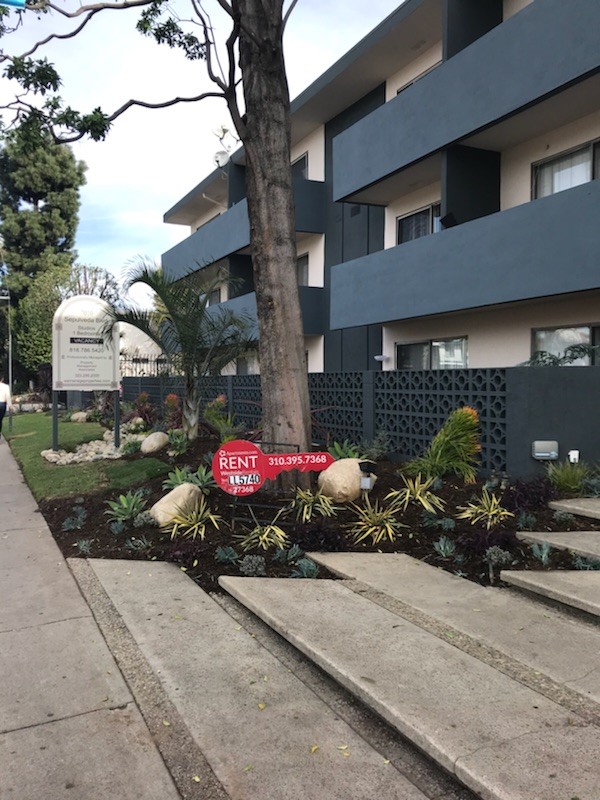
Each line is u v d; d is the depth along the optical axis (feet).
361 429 31.71
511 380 23.25
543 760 8.61
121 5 23.02
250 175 23.30
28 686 11.59
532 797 7.86
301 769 9.05
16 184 132.57
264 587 15.52
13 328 128.47
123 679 11.79
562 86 28.91
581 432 23.58
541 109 31.68
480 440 24.85
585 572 15.39
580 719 9.67
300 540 18.81
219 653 12.69
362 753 9.44
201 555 18.47
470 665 11.38
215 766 9.14
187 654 12.64
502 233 31.94
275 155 23.06
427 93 36.99
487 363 38.40
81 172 138.31
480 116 33.35
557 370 23.21
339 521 20.62
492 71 32.42
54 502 26.99
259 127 23.03
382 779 8.84
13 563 19.17
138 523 21.43
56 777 9.02
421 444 27.73
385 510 20.89
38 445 45.42
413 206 45.21
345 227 53.98
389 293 40.01
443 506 21.42
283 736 9.86
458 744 8.96
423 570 16.66
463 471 23.79
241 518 20.85
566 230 28.66
